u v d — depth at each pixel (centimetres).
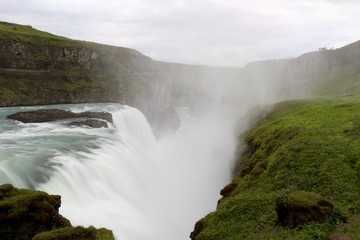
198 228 2725
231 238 2197
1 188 2273
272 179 2859
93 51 13025
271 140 3934
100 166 3828
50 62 11450
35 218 2191
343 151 2788
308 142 3152
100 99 11681
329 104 5297
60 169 3325
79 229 1805
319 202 1922
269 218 2222
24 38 11162
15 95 9538
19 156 3603
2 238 2062
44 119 6450
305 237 1752
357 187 2330
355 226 1773
